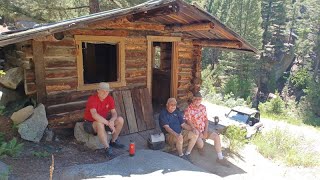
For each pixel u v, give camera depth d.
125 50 6.88
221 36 6.89
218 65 31.52
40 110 5.55
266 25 35.88
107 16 5.18
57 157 4.93
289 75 37.34
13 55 6.49
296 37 39.69
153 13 5.79
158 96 9.64
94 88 6.52
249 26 30.25
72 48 6.08
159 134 5.90
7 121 5.56
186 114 6.00
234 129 7.55
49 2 10.88
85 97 6.39
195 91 8.61
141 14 5.95
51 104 5.93
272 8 36.09
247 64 30.72
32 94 5.87
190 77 8.50
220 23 5.87
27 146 5.12
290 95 35.19
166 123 5.89
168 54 9.27
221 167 5.82
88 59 9.86
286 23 39.12
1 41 4.51
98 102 5.41
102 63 9.72
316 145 8.87
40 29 4.85
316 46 34.91
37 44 5.55
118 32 6.65
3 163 4.08
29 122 5.37
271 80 35.84
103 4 12.39
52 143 5.54
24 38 4.65
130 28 6.75
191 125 5.93
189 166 4.97
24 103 5.91
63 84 6.04
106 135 5.42
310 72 36.12
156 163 4.75
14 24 13.62
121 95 6.84
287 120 15.94
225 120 9.19
